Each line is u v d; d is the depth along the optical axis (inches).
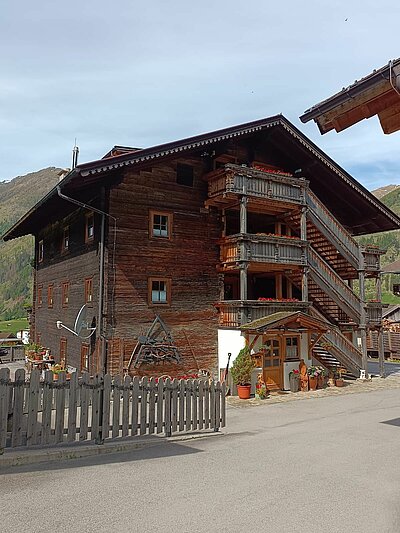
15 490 242.2
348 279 964.0
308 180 875.4
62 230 872.3
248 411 537.3
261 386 636.1
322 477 272.1
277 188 761.0
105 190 673.0
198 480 262.8
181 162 743.7
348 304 836.0
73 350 761.0
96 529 195.6
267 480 264.8
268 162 855.1
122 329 659.4
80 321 634.8
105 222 664.4
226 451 334.0
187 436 375.6
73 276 787.4
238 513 214.8
